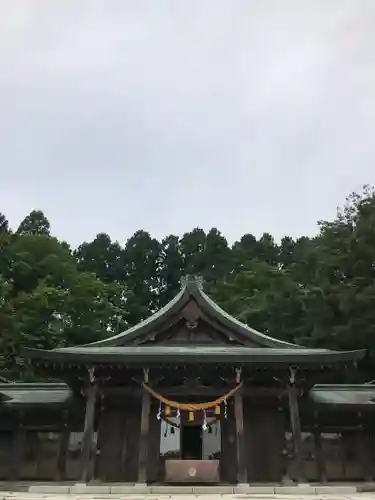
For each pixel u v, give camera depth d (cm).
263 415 2362
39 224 8200
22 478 2333
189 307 2436
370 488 2136
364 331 4234
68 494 1836
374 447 2438
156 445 2283
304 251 5800
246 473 2053
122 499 1633
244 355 2025
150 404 2294
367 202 4875
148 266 9738
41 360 2022
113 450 2269
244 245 10138
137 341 2359
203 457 2288
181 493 1852
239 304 6812
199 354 2027
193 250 10150
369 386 2888
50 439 2419
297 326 5550
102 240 10550
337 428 2459
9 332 4916
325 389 2858
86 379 2134
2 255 6250
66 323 5709
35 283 6225
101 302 6253
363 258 4591
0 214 7194
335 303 4609
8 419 2423
